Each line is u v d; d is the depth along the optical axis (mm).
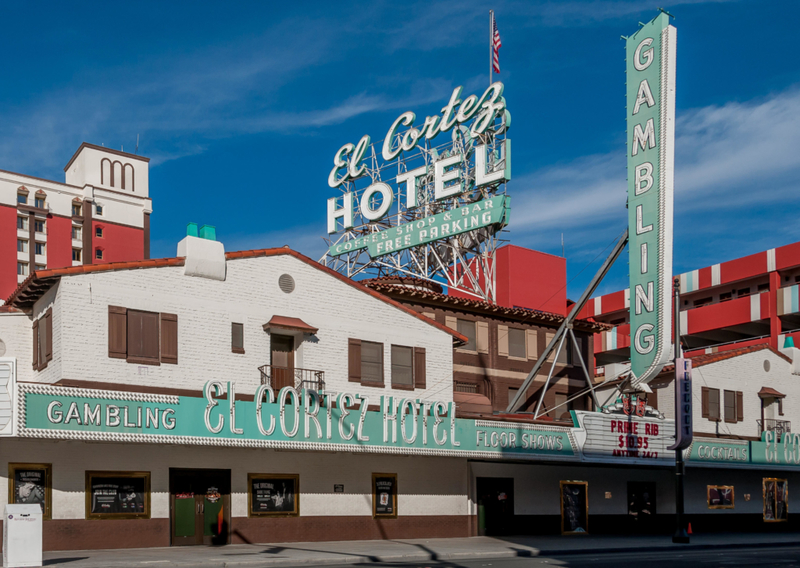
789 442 42625
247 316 28031
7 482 23047
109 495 24688
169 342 26172
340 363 29938
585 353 45844
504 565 21000
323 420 27031
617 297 82000
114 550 23906
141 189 104625
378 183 51625
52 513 23578
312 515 28656
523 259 51344
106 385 24672
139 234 103312
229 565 20453
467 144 48500
